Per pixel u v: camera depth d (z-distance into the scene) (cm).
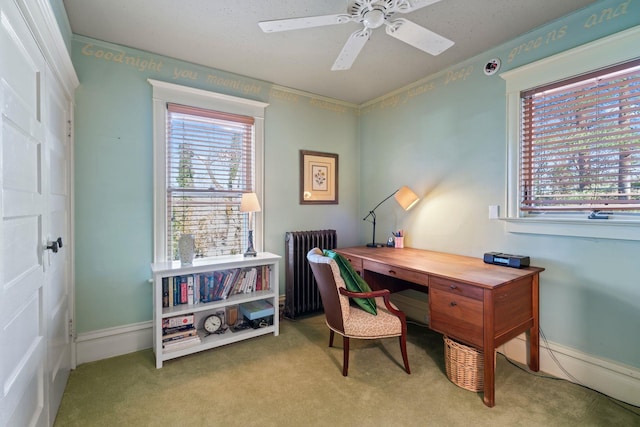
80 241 217
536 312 204
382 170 338
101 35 215
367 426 155
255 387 188
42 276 140
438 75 275
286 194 316
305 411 166
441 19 196
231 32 212
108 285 228
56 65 159
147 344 241
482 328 170
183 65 256
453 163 264
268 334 265
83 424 156
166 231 250
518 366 214
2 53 97
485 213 241
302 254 305
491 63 235
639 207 170
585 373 189
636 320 171
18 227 113
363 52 239
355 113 365
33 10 115
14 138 109
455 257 249
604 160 183
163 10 187
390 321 204
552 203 204
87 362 218
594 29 184
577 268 192
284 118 313
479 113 244
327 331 273
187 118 261
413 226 302
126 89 233
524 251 218
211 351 234
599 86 184
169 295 230
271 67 266
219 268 239
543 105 209
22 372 116
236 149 285
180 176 258
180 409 168
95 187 222
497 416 162
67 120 200
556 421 158
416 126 297
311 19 150
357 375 202
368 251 284
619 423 157
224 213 279
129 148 235
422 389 186
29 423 124
